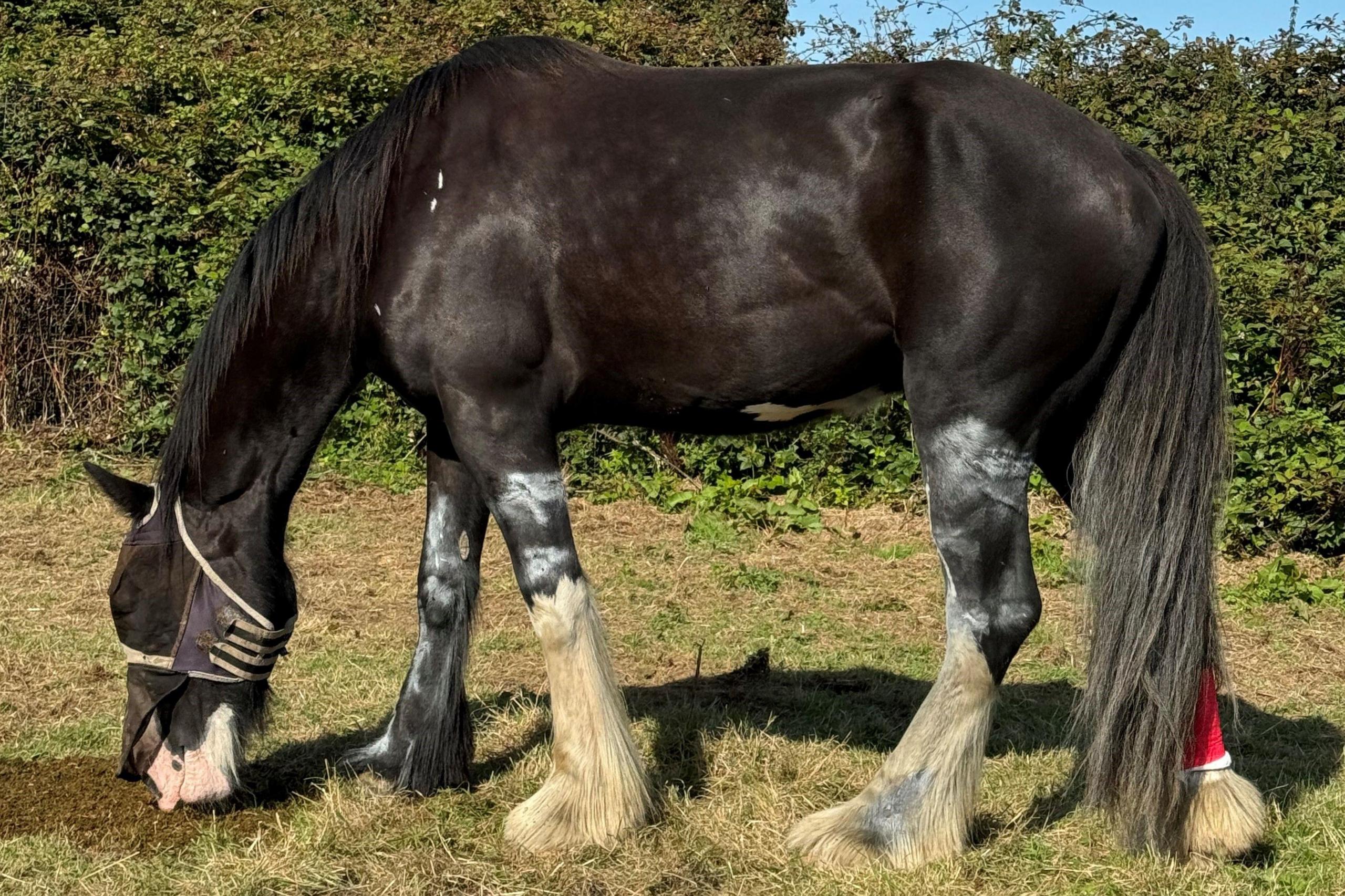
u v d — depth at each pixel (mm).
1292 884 2961
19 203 8406
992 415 2848
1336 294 6973
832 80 2975
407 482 8156
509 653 5043
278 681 4539
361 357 3285
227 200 8086
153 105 9125
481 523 3561
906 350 2887
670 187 2918
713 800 3377
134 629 3217
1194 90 7973
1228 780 3033
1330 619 5824
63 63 9406
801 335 2916
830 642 5355
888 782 3014
